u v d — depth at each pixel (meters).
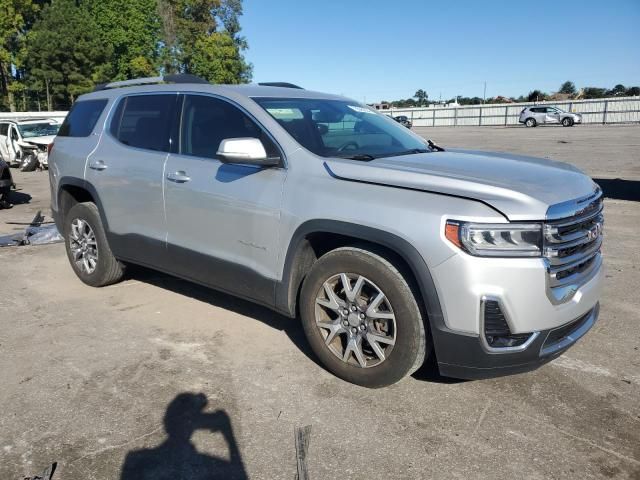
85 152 5.16
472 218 2.87
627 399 3.36
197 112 4.33
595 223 3.32
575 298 3.10
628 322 4.51
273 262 3.70
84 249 5.41
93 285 5.41
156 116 4.64
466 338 2.95
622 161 16.00
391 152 4.01
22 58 52.28
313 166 3.55
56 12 50.84
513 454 2.85
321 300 3.53
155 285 5.52
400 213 3.07
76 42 51.59
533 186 3.08
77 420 3.16
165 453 2.87
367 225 3.16
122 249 4.92
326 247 3.73
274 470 2.75
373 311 3.28
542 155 18.09
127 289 5.39
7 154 18.61
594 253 3.34
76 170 5.22
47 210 10.25
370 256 3.25
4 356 3.95
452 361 3.05
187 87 4.49
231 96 4.12
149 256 4.65
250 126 3.94
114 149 4.89
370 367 3.37
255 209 3.74
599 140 24.41
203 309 4.86
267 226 3.68
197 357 3.93
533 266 2.85
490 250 2.86
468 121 50.56
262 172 3.75
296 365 3.80
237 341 4.20
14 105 56.00
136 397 3.40
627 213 8.83
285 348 4.07
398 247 3.05
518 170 3.41
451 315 2.95
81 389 3.49
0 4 49.03
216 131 4.15
